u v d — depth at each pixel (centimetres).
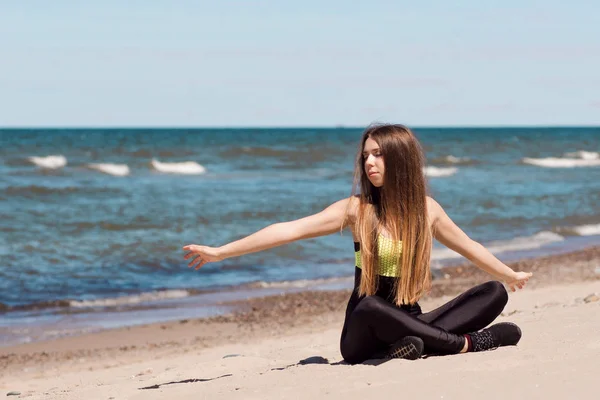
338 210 463
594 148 6194
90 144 5119
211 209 2233
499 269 482
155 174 3475
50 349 866
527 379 369
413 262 456
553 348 451
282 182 3188
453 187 3080
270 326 974
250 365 576
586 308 676
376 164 452
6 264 1393
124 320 1018
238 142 6475
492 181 3422
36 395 579
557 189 3033
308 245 1614
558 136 9362
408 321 447
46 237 1695
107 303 1124
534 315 662
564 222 2097
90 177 3219
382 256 456
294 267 1416
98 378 700
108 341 904
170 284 1264
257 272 1370
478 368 407
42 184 2827
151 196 2544
